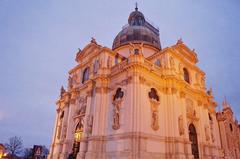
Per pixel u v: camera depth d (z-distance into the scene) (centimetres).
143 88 2706
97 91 3066
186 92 3412
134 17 5003
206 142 3359
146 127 2528
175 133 2734
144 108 2603
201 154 3138
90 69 3703
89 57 3997
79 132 3306
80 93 3688
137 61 2762
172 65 3266
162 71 3200
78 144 3197
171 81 3105
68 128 3534
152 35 4319
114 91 2961
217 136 3916
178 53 3550
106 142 2716
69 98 3972
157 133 2650
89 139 2805
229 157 4372
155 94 2922
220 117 4816
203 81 4084
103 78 3145
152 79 2967
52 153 3850
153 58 3541
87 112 3128
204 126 3509
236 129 5275
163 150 2634
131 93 2605
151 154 2427
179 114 2945
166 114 2914
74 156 3067
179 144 2666
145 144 2392
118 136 2544
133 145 2300
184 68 3744
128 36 4209
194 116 3347
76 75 4066
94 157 2619
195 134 3259
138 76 2705
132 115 2464
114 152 2517
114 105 2819
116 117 2675
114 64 3441
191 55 4112
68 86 4162
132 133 2359
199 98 3653
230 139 4769
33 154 4178
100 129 2812
